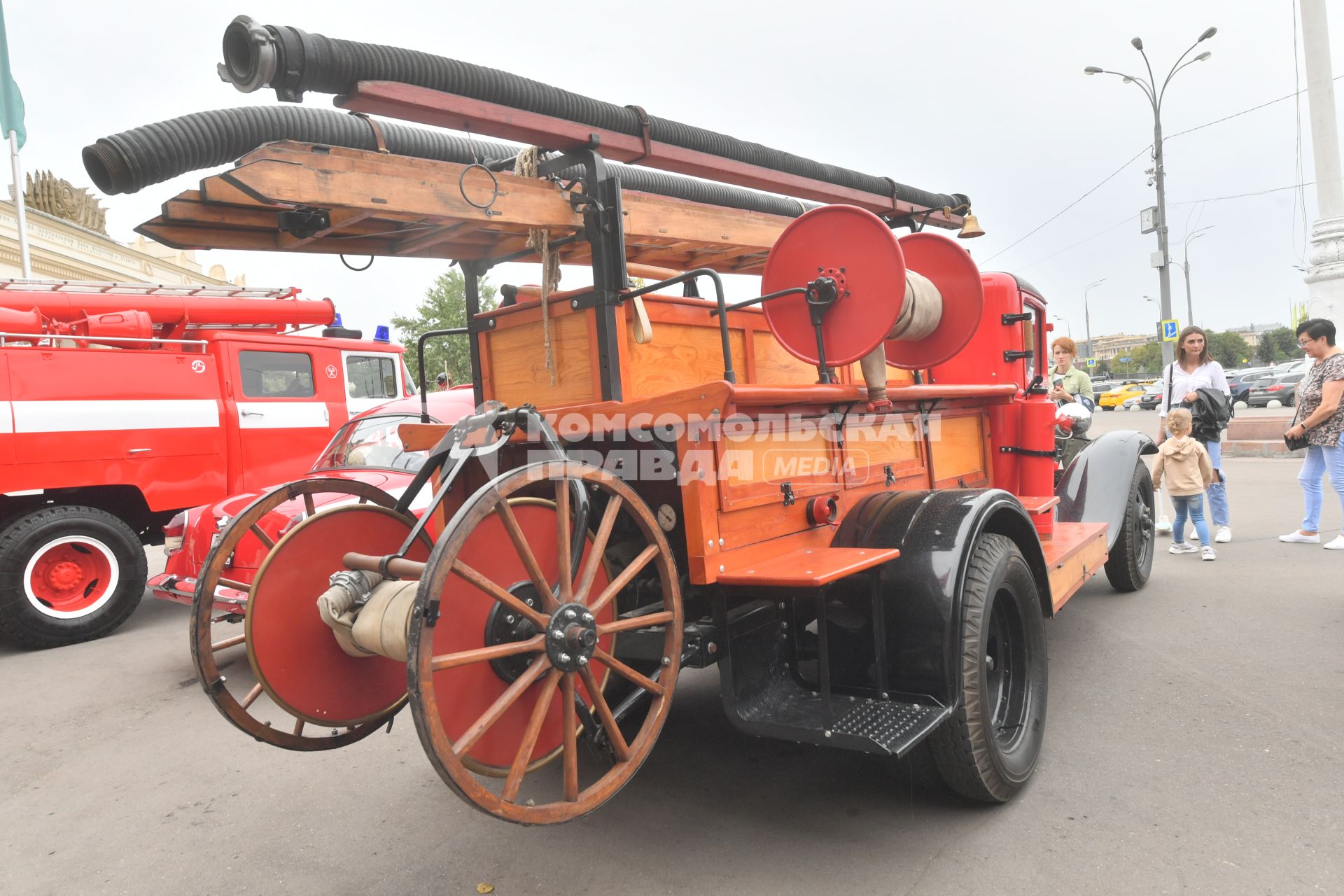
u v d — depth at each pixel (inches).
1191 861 91.5
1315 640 162.2
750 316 128.4
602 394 104.9
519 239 113.3
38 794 133.0
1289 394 969.5
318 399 307.3
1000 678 118.0
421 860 104.2
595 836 106.3
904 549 105.8
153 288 281.3
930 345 127.4
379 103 87.7
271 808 122.4
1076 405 234.2
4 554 217.0
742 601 107.1
